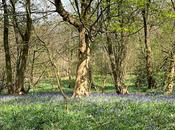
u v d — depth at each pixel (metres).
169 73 27.88
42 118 13.05
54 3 20.03
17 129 11.88
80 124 12.19
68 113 13.98
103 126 11.68
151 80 42.22
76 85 21.48
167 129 11.34
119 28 24.47
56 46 21.88
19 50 31.34
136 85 48.94
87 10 21.00
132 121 12.33
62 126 12.03
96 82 50.62
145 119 12.71
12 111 15.30
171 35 36.19
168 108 15.34
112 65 30.02
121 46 30.03
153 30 42.06
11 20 27.92
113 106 15.60
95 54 40.88
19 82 29.55
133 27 26.25
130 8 26.42
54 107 15.71
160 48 41.72
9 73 30.67
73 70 50.44
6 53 30.47
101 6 21.39
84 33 21.44
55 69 14.79
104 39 30.52
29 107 16.25
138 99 18.42
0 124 12.62
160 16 29.67
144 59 47.19
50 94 24.23
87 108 15.20
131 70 49.41
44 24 24.06
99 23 22.00
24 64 29.28
